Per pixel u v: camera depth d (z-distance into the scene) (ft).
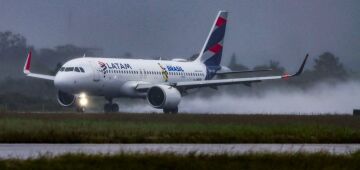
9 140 320.09
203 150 287.69
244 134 360.48
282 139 356.18
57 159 235.81
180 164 237.04
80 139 326.65
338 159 255.91
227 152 263.08
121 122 429.38
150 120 469.98
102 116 511.81
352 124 469.57
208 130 372.99
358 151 275.80
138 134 347.97
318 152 267.59
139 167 231.91
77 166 227.61
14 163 226.17
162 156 246.06
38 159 234.79
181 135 349.20
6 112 572.10
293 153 265.34
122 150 257.55
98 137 334.03
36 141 321.73
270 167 239.91
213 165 238.48
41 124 382.22
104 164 233.55
